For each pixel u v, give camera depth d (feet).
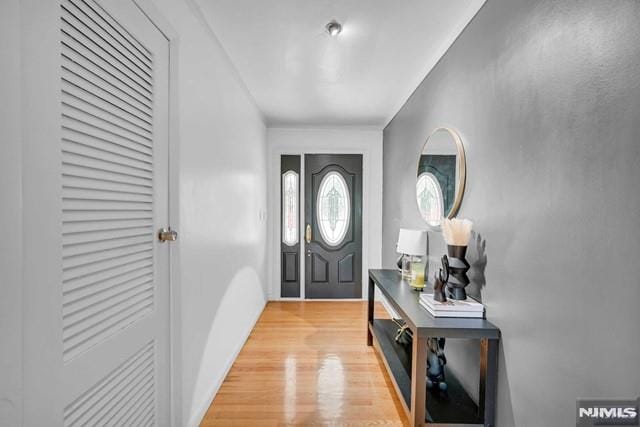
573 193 3.66
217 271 7.60
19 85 2.59
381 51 8.06
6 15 2.48
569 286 3.71
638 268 2.91
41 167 2.82
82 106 3.34
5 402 2.49
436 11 6.41
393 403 7.17
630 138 2.98
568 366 3.71
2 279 2.46
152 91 4.76
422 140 9.44
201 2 6.14
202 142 6.62
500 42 5.23
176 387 5.43
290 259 15.49
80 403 3.33
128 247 4.21
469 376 6.46
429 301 6.07
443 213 7.63
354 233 15.48
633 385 2.96
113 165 3.89
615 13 3.13
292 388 7.74
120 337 3.99
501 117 5.19
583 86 3.52
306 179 15.38
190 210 6.04
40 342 2.81
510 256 4.90
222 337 8.01
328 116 13.61
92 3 3.45
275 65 8.86
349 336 10.99
